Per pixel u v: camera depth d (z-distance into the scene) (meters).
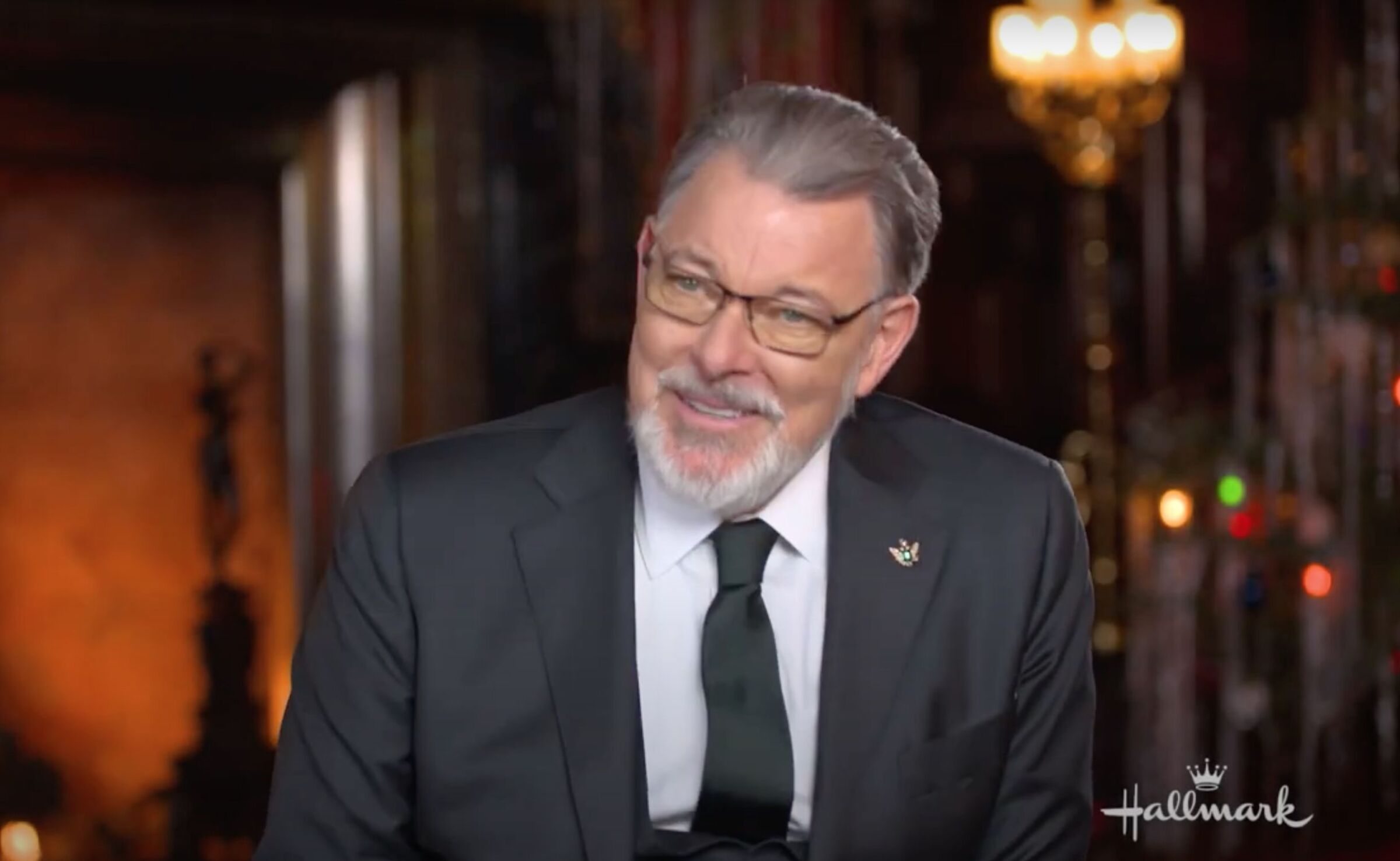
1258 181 23.19
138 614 19.69
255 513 19.44
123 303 19.11
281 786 4.87
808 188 4.46
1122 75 19.42
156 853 19.09
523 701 4.81
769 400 4.59
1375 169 12.59
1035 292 23.44
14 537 19.25
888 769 4.87
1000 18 19.80
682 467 4.65
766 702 4.85
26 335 18.88
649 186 18.44
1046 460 5.39
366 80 17.84
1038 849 5.11
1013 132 22.80
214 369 19.05
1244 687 12.70
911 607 4.99
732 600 4.92
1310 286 12.65
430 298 18.08
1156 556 13.06
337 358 18.33
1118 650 16.50
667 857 4.82
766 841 4.84
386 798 4.83
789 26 19.11
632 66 18.33
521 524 4.93
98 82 17.27
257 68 17.47
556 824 4.77
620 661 4.84
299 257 18.45
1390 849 12.55
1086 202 22.64
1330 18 22.70
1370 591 12.06
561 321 18.36
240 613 19.30
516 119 18.17
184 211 18.98
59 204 18.66
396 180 18.08
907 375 23.19
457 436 5.21
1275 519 12.40
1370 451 12.29
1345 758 13.36
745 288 4.48
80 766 19.56
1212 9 23.06
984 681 5.03
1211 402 22.28
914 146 4.78
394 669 4.85
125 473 19.48
